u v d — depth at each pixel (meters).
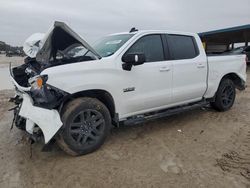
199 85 5.37
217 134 4.77
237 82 6.53
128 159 3.81
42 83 3.48
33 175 3.43
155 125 5.30
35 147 4.29
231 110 6.40
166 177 3.30
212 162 3.66
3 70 19.42
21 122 3.95
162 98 4.73
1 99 8.36
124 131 4.98
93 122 3.96
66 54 4.13
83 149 3.88
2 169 3.60
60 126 3.54
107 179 3.29
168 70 4.74
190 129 5.05
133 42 4.41
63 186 3.16
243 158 3.76
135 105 4.41
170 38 4.95
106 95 4.10
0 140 4.64
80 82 3.74
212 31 22.36
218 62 5.75
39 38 4.56
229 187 3.04
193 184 3.12
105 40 5.00
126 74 4.21
